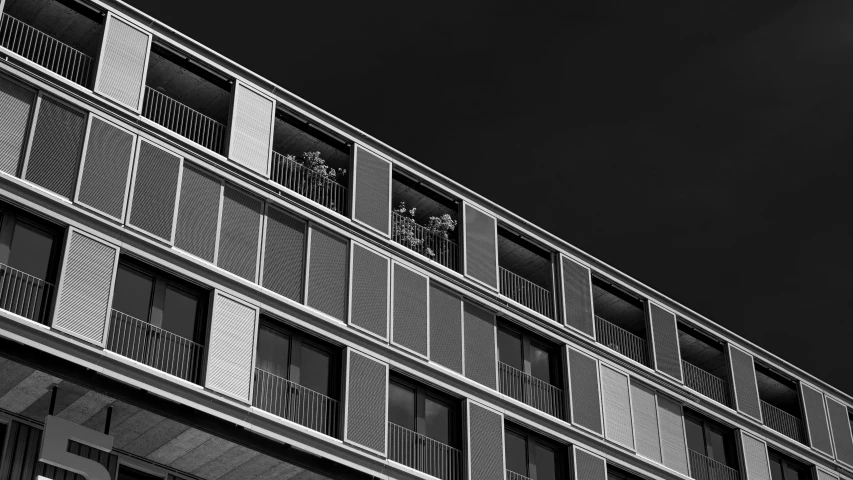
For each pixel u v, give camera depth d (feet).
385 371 101.40
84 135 90.12
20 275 84.84
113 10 96.53
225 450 91.76
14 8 98.27
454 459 104.63
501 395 109.50
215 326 91.66
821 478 138.92
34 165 86.84
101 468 85.61
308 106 107.14
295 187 106.83
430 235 114.93
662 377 125.80
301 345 98.84
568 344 118.62
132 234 89.61
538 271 126.52
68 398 85.87
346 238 104.27
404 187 115.44
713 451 129.49
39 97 89.25
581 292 122.72
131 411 87.10
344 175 112.47
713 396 135.03
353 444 96.07
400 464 98.94
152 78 103.55
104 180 89.66
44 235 87.15
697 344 138.10
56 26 99.71
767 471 131.95
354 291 102.32
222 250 95.09
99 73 93.04
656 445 121.29
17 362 81.82
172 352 90.22
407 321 105.09
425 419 104.63
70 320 83.41
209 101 106.22
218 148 104.83
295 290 98.63
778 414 141.18
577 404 115.85
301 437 93.09
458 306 110.63
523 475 109.60
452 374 106.52
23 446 85.97
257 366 95.04
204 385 88.79
